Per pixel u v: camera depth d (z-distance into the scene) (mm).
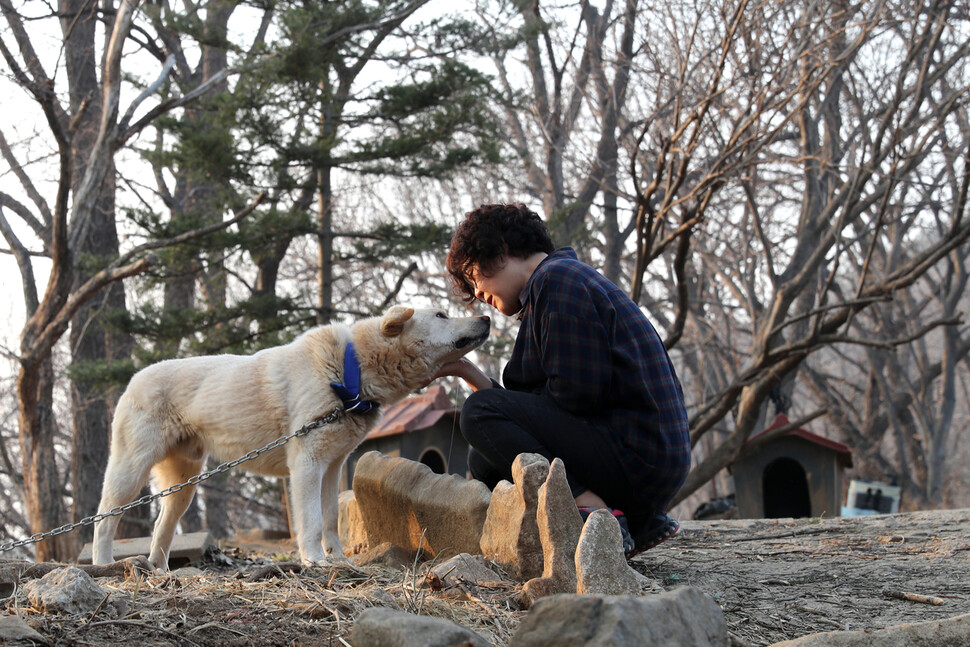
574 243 16672
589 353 3174
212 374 4457
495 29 14023
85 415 15938
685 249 9594
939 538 4695
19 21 12344
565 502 2877
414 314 4469
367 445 8234
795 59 8953
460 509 3668
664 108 10352
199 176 12852
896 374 23422
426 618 2023
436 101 13531
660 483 3221
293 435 4055
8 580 3162
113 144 10828
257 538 9641
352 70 14766
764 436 9078
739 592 3377
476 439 3463
